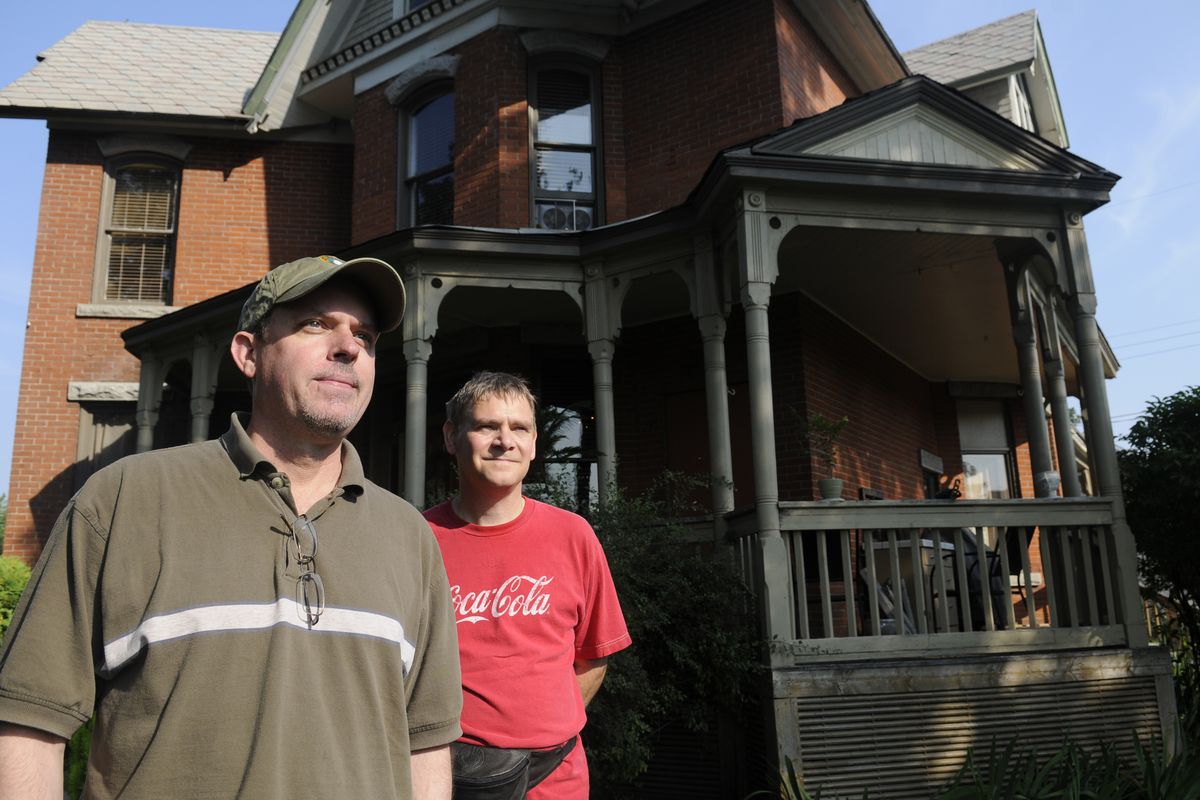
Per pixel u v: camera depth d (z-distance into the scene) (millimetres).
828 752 5133
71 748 4828
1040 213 6703
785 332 8656
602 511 5707
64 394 10828
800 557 5688
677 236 7188
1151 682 5637
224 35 14016
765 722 5336
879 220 6512
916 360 11305
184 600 1503
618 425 9258
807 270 8148
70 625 1469
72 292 11117
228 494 1645
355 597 1663
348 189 11898
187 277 11211
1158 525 7684
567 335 9227
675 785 6215
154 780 1409
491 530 2711
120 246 11391
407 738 1694
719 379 6867
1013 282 7680
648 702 5020
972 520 5871
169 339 9352
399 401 9953
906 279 8477
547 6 9969
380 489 1935
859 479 9312
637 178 9719
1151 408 8000
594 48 10000
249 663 1513
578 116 10000
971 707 5336
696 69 9570
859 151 6594
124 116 11203
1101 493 6148
